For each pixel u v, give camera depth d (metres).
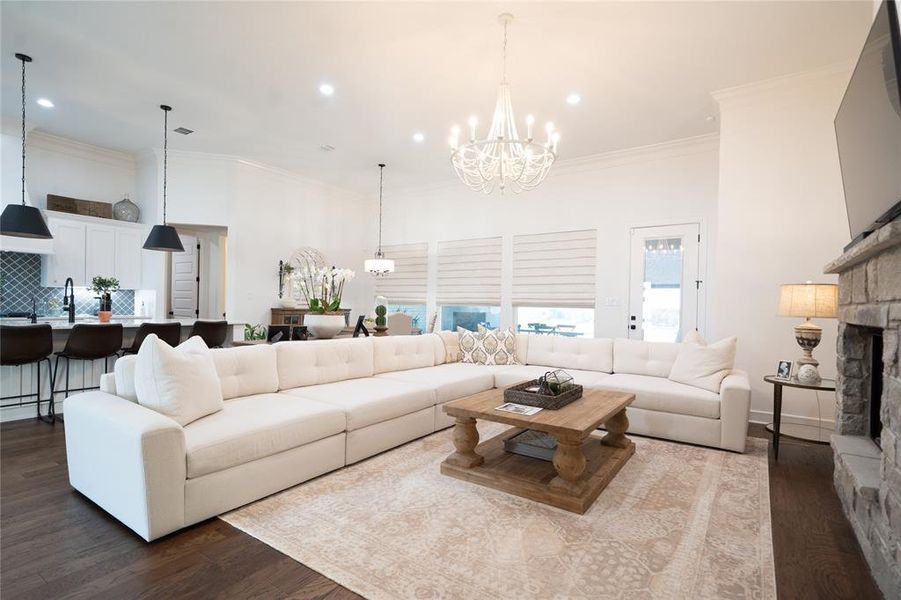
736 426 3.24
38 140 5.38
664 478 2.76
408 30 3.22
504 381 4.38
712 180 5.16
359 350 3.90
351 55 3.57
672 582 1.74
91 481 2.28
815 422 3.81
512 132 3.65
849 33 3.20
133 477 1.96
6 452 3.04
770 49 3.41
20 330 3.43
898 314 1.67
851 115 2.27
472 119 3.37
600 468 2.73
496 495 2.49
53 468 2.78
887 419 1.76
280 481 2.48
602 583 1.73
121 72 3.88
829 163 3.75
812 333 3.21
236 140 5.54
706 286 5.15
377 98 4.33
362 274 8.18
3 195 5.05
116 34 3.33
